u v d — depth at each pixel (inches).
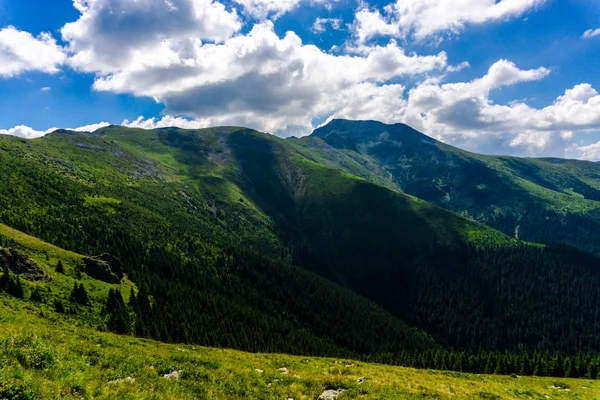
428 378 1518.2
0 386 517.3
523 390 1472.7
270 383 1027.9
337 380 1074.7
